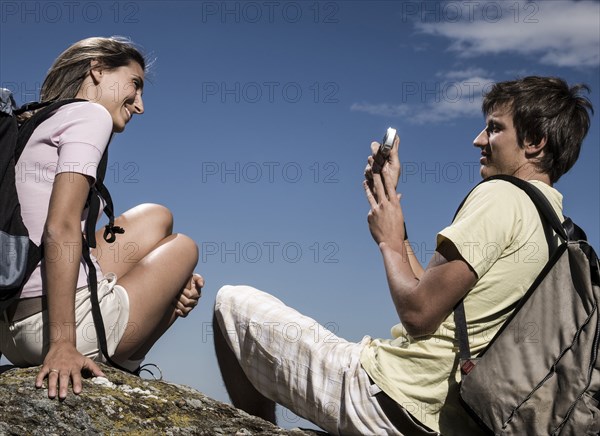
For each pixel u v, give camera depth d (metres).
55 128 3.00
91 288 2.98
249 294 3.17
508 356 2.60
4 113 3.03
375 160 3.09
